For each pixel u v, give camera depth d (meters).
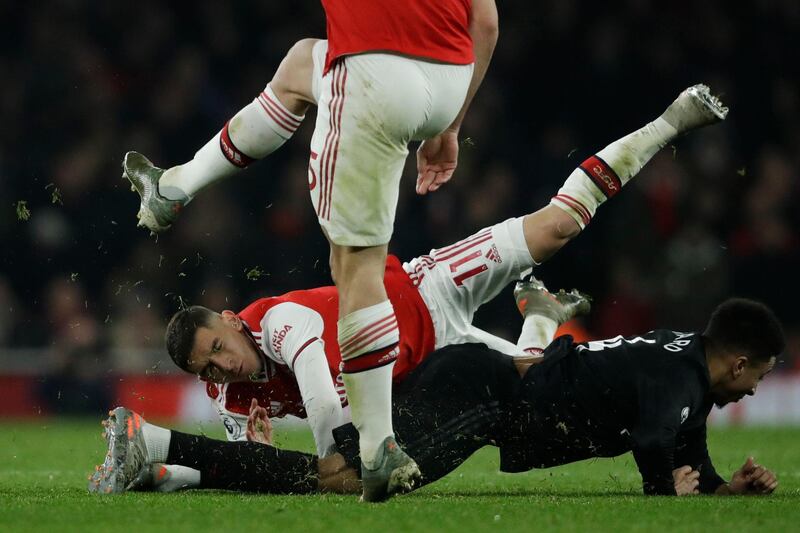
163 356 43.22
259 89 52.56
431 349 19.45
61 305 44.16
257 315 18.27
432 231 45.91
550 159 50.47
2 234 45.59
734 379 16.70
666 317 46.09
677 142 51.09
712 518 13.48
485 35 15.99
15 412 43.22
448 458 16.62
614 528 12.70
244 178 46.72
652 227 46.81
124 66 51.31
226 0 53.66
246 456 16.55
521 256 19.44
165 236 44.94
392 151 14.63
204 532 12.38
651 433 15.80
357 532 12.35
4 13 51.94
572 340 17.47
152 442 16.50
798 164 53.44
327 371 17.64
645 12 55.91
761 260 47.81
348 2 14.52
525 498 15.99
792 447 29.23
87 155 47.50
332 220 14.68
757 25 56.34
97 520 13.20
